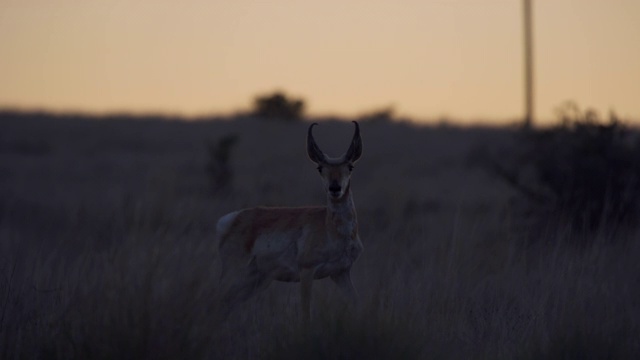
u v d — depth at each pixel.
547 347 28.06
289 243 35.84
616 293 35.25
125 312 27.17
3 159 142.38
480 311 34.03
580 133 54.25
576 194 50.78
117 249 36.56
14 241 55.38
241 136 175.25
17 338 28.44
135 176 110.19
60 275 34.94
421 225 58.62
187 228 48.16
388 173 115.12
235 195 82.81
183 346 26.59
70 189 98.06
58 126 190.62
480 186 94.44
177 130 187.62
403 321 27.80
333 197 34.03
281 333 28.98
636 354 27.84
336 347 26.92
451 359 27.95
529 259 41.47
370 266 41.97
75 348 27.05
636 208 50.84
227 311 32.53
